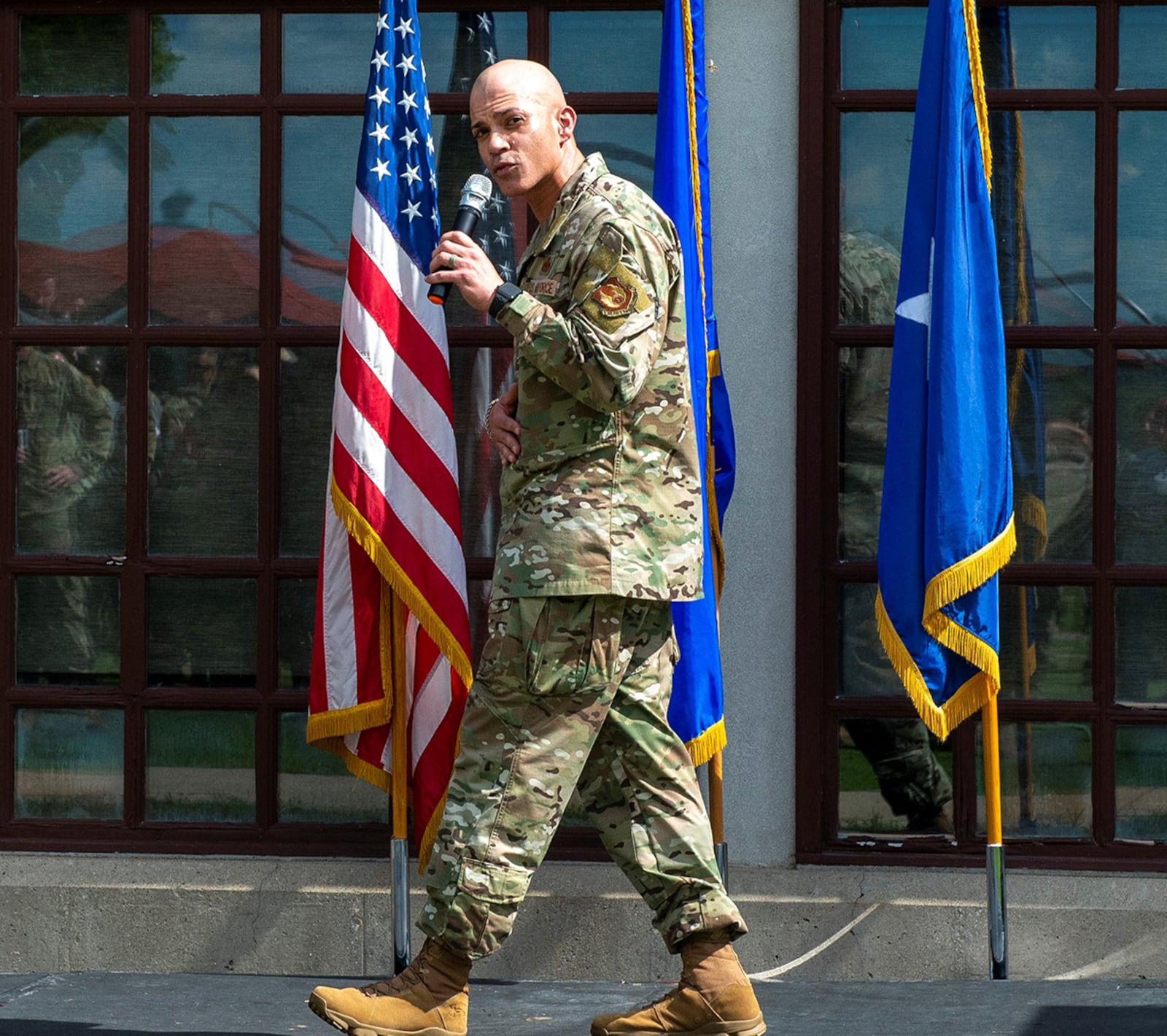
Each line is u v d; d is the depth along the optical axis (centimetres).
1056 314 991
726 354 980
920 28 988
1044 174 992
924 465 871
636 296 632
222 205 1025
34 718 1030
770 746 979
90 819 1026
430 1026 671
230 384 1023
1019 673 992
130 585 1023
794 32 979
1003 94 988
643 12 1006
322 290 1022
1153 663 986
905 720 986
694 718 873
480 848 660
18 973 979
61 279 1031
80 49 1027
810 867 975
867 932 948
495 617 668
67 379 1030
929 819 985
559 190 689
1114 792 981
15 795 1029
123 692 1025
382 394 887
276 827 1012
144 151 1023
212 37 1021
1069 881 957
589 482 653
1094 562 986
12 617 1030
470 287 645
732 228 980
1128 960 940
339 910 975
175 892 985
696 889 673
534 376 662
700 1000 675
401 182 908
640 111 1003
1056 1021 773
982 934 943
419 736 909
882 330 985
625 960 952
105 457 1032
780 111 976
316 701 906
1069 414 991
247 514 1027
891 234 992
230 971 980
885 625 874
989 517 866
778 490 979
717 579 910
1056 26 989
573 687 653
